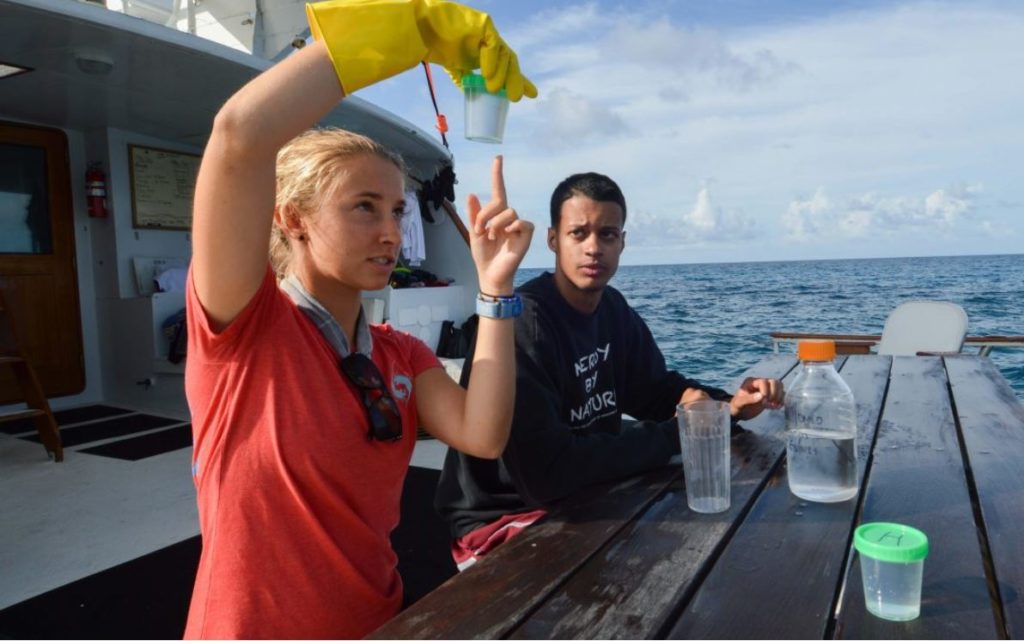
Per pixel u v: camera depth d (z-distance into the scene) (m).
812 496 1.38
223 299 1.06
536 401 1.51
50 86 4.52
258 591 1.11
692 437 1.34
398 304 5.34
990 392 2.45
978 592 0.98
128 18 3.57
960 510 1.30
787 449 1.55
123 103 4.95
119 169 5.72
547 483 1.47
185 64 4.13
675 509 1.36
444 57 1.10
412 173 6.11
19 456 4.22
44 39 3.67
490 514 1.72
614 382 2.05
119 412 5.45
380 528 1.26
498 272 1.33
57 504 3.40
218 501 1.12
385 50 0.99
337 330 1.23
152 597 2.47
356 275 1.20
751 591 1.01
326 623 1.14
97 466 4.00
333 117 4.96
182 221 6.23
